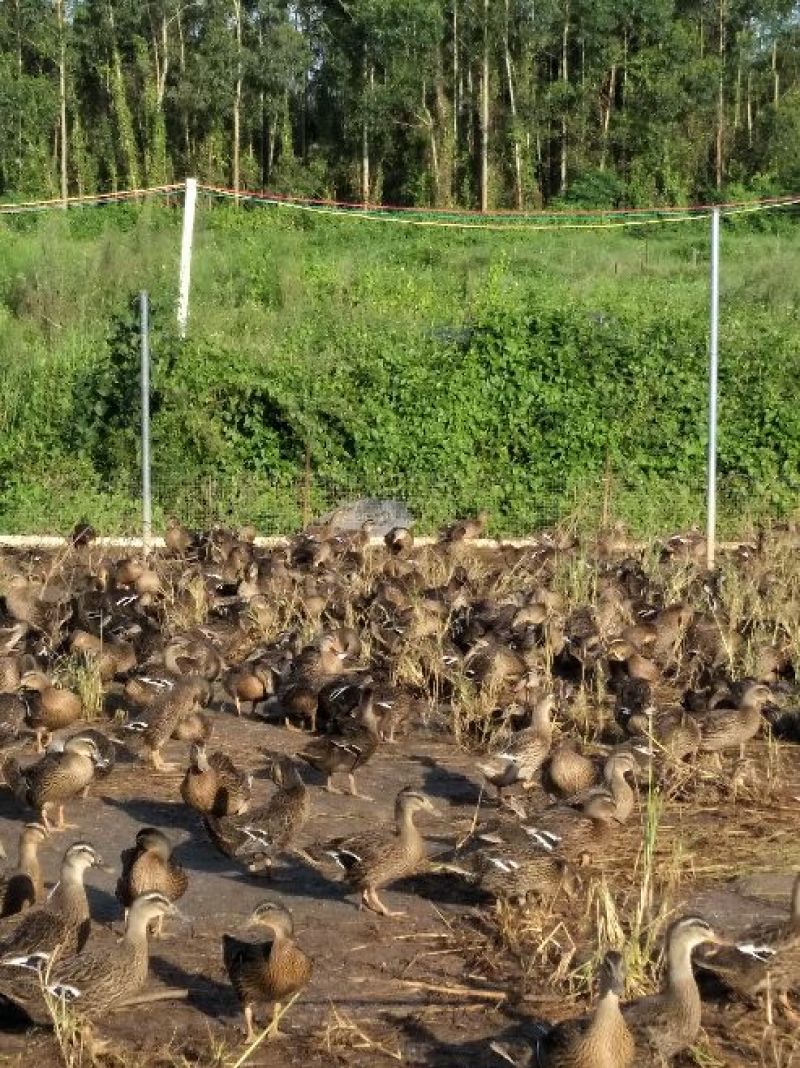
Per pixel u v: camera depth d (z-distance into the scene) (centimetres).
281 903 914
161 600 1797
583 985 875
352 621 1700
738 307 3212
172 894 959
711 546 1997
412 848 988
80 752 1138
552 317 2530
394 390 2484
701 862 1068
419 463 2461
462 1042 823
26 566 1950
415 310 3488
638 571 1945
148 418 2145
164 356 2450
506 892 963
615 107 6769
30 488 2392
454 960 921
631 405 2478
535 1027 838
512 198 6375
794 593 1786
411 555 2078
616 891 1010
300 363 2508
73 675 1481
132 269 3712
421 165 6512
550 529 2272
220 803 1109
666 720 1274
